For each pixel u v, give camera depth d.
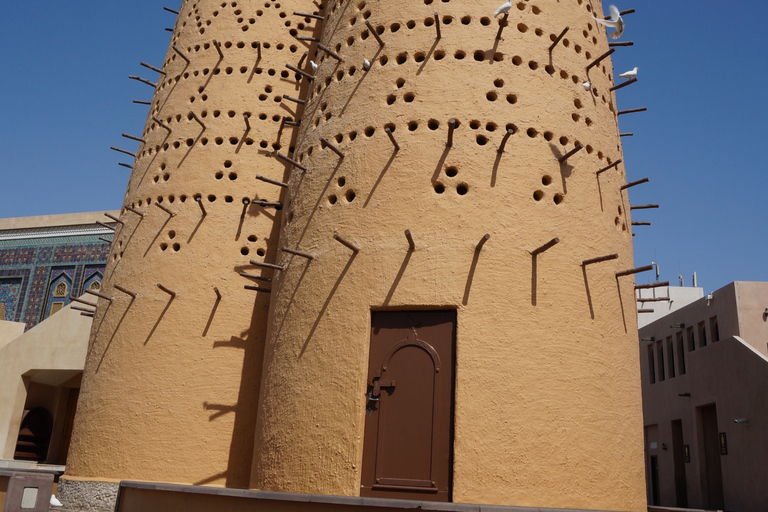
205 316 13.13
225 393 12.73
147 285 13.55
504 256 9.84
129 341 13.30
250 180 13.99
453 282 9.66
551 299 9.88
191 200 13.90
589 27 12.18
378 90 11.09
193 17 15.83
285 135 14.48
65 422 24.44
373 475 9.32
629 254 11.35
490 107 10.59
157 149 14.78
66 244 28.39
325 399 9.76
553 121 10.84
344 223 10.52
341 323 10.00
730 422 19.59
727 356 20.12
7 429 21.80
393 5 11.63
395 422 9.46
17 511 10.73
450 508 7.84
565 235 10.29
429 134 10.46
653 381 26.12
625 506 9.72
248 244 13.58
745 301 21.12
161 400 12.75
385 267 9.97
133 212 14.41
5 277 28.70
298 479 9.59
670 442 23.84
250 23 15.33
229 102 14.57
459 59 10.95
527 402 9.33
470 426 9.10
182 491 9.84
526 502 8.95
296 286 10.74
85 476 12.79
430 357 9.57
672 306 33.19
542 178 10.48
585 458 9.45
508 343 9.50
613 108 12.26
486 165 10.24
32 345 22.50
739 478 18.84
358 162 10.74
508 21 11.21
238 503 9.04
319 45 11.76
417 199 10.14
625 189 11.89
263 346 13.01
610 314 10.43
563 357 9.70
